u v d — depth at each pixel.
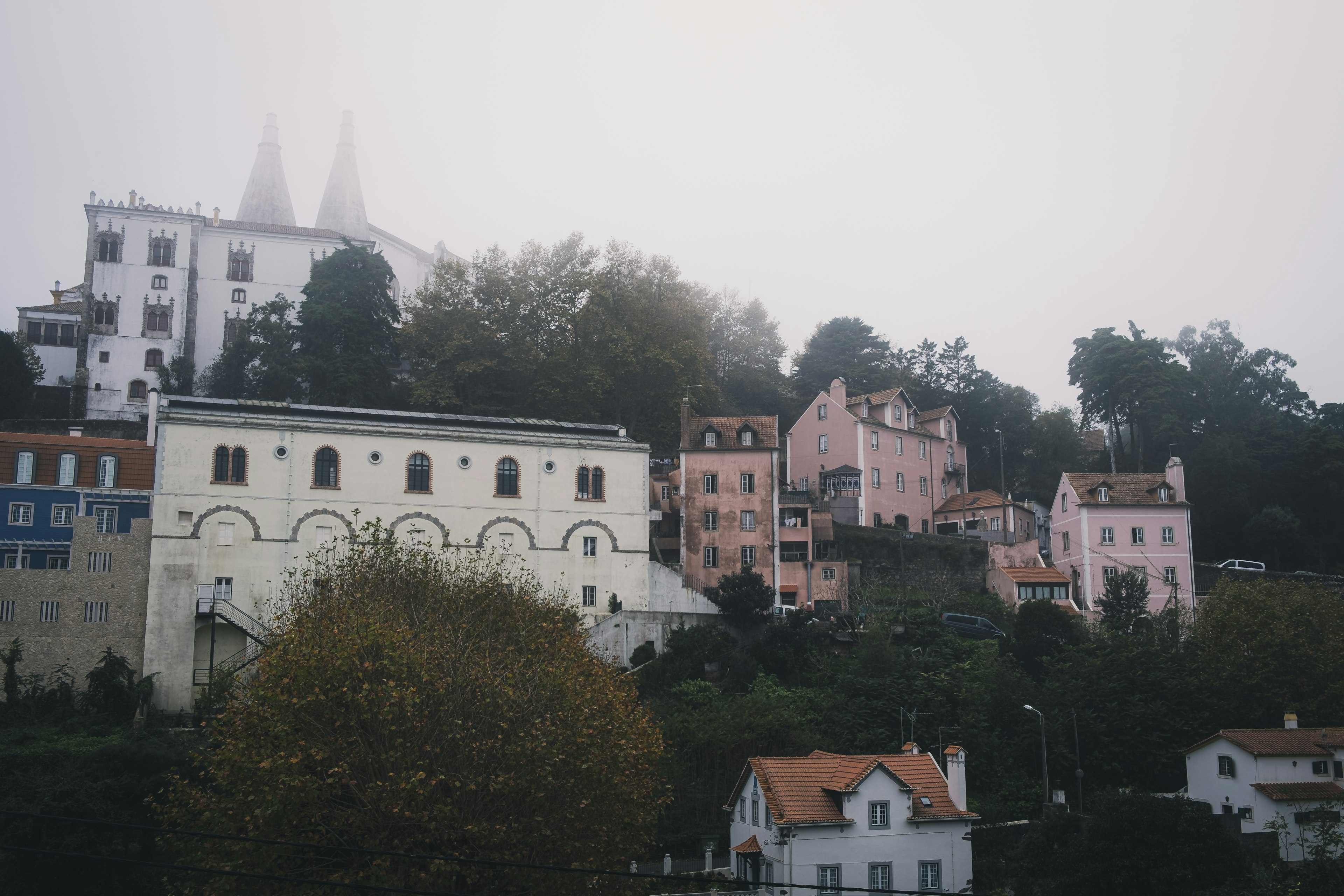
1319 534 96.12
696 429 83.88
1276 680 60.81
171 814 36.84
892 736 60.56
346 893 33.44
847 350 119.50
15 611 60.41
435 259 122.31
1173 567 84.06
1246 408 108.81
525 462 72.00
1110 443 104.44
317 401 87.56
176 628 62.66
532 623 46.84
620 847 37.66
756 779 48.03
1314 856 37.91
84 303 99.81
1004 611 79.06
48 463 70.31
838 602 78.25
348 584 49.09
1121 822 40.66
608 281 96.38
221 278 103.50
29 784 47.12
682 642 68.25
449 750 35.91
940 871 46.22
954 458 106.38
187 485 65.31
